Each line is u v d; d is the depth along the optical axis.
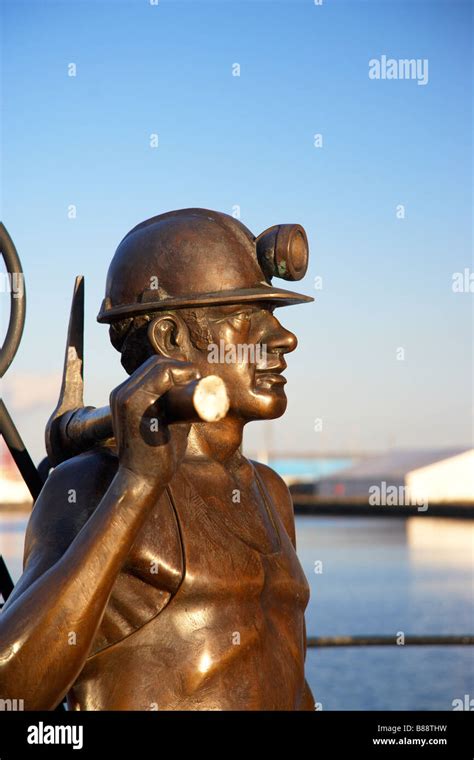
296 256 2.85
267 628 2.74
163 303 2.76
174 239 2.82
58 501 2.65
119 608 2.60
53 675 2.34
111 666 2.59
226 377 2.80
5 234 3.16
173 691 2.56
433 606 23.83
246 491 2.92
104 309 2.89
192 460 2.84
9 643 2.32
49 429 2.92
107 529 2.39
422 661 16.83
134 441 2.41
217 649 2.60
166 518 2.66
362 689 14.81
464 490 59.94
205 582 2.62
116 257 2.91
